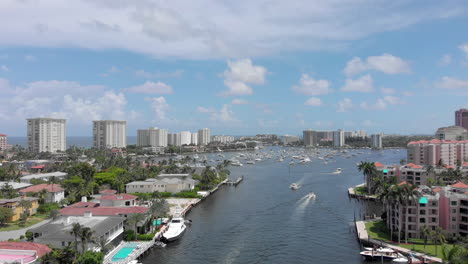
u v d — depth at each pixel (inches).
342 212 7514.8
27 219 6333.7
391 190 5502.0
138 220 5408.5
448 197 5403.5
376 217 6899.6
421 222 5378.9
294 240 5605.3
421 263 4552.2
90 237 4183.1
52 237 4471.0
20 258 3614.7
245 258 4837.6
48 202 7377.0
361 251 5132.9
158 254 4970.5
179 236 5674.2
